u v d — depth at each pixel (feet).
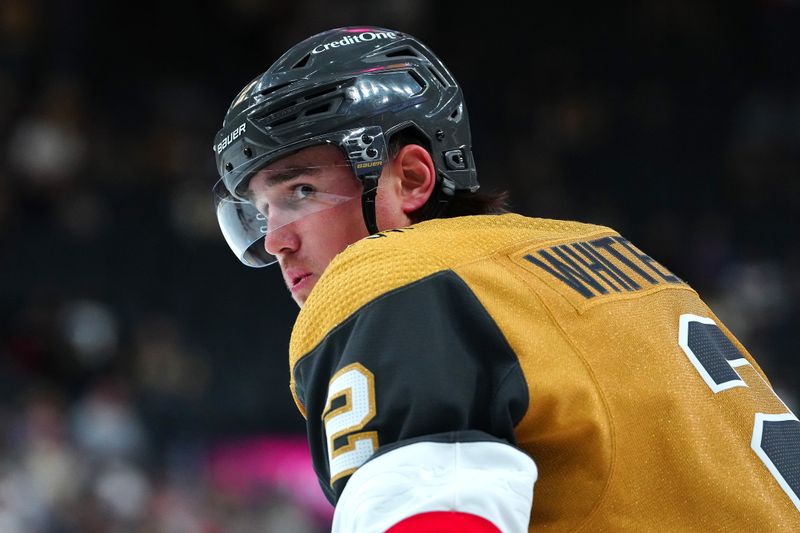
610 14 106.11
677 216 93.61
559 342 11.41
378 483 10.21
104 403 57.82
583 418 11.01
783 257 90.99
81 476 50.96
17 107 82.23
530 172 94.38
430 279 11.37
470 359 11.04
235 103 13.93
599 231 13.71
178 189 84.53
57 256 77.15
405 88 13.71
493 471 10.31
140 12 95.66
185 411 63.72
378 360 10.90
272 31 99.40
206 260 80.84
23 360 64.28
